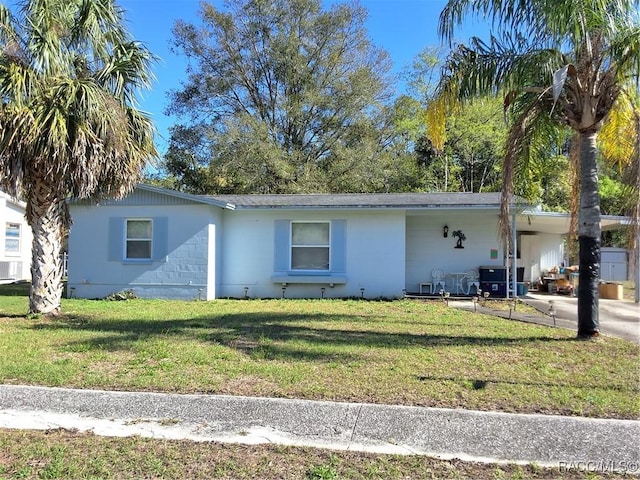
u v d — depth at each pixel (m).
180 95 31.72
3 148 8.86
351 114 30.06
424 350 6.99
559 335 8.22
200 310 11.58
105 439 4.20
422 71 30.55
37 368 5.89
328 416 4.54
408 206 13.78
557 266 19.47
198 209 14.12
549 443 4.04
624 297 15.69
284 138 30.81
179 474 3.61
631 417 4.45
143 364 6.18
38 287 10.20
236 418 4.55
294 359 6.43
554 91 7.04
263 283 14.86
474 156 30.28
